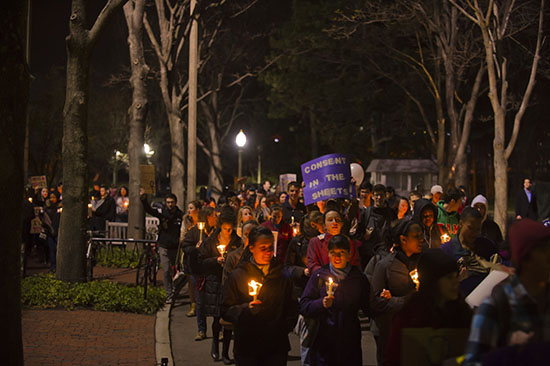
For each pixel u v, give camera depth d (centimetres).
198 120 4803
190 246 980
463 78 3362
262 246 561
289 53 4228
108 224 1925
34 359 768
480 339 303
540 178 4791
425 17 2869
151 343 879
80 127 1280
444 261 371
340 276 567
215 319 831
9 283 483
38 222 1617
